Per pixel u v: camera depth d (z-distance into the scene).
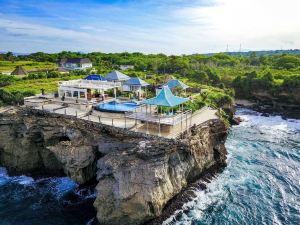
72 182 49.38
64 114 53.34
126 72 114.94
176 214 39.44
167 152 39.50
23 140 51.97
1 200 44.06
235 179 48.91
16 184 49.19
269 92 103.62
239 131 76.88
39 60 171.00
